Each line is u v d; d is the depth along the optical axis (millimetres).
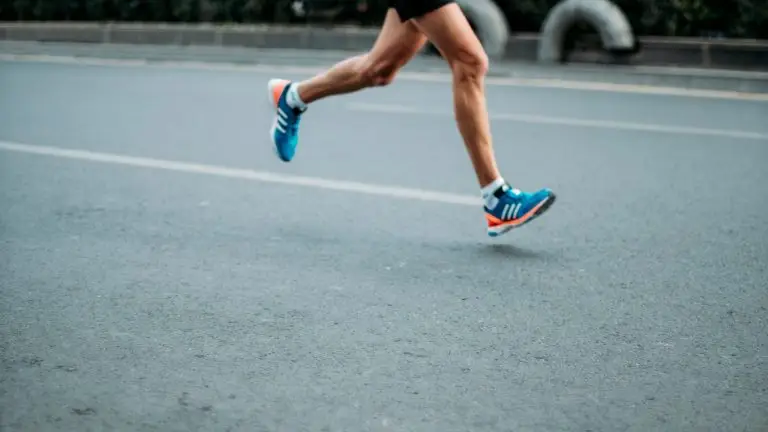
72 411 2922
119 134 8086
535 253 4777
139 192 5977
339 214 5508
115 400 3004
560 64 14125
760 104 10430
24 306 3865
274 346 3479
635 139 8195
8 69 13289
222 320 3744
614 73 12977
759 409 2996
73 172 6527
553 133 8508
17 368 3238
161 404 2979
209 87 11461
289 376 3211
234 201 5781
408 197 5945
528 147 7816
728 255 4777
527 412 2961
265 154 7285
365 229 5191
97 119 8875
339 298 4039
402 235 5082
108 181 6270
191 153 7277
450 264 4570
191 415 2906
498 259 4664
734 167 7012
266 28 17109
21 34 18969
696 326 3750
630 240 5039
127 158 7047
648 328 3725
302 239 4973
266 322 3730
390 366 3309
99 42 18156
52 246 4766
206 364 3301
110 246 4781
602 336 3629
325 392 3086
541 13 15289
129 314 3795
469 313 3875
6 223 5199
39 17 20031
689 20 14266
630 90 11594
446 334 3629
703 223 5410
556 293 4148
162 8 18953
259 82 12016
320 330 3652
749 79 12023
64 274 4305
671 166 7039
